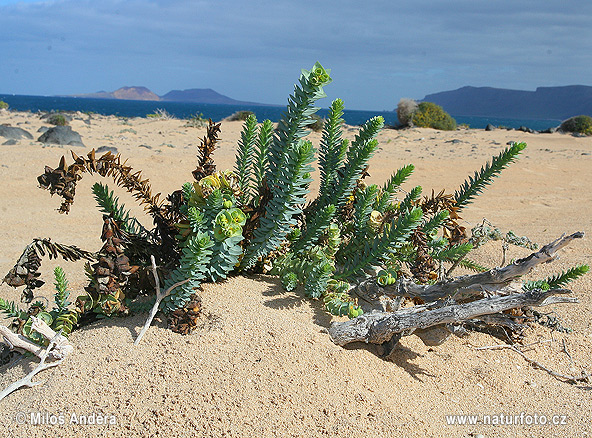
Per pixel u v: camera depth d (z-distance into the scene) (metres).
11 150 14.86
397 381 3.10
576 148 24.66
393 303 3.56
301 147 3.32
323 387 2.83
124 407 2.60
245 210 3.76
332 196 4.16
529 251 6.12
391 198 4.37
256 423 2.55
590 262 5.74
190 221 3.36
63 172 3.29
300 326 3.28
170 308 3.15
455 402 3.05
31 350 2.98
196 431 2.49
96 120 37.00
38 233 7.39
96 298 3.28
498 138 29.86
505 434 2.79
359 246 3.98
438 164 16.00
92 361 2.91
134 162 13.38
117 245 3.25
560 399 3.21
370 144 3.94
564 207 10.47
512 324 3.34
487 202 10.77
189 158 14.61
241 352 2.97
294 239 4.09
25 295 3.39
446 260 4.36
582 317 4.37
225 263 3.45
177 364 2.86
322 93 3.62
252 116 4.14
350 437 2.55
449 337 3.79
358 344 3.37
